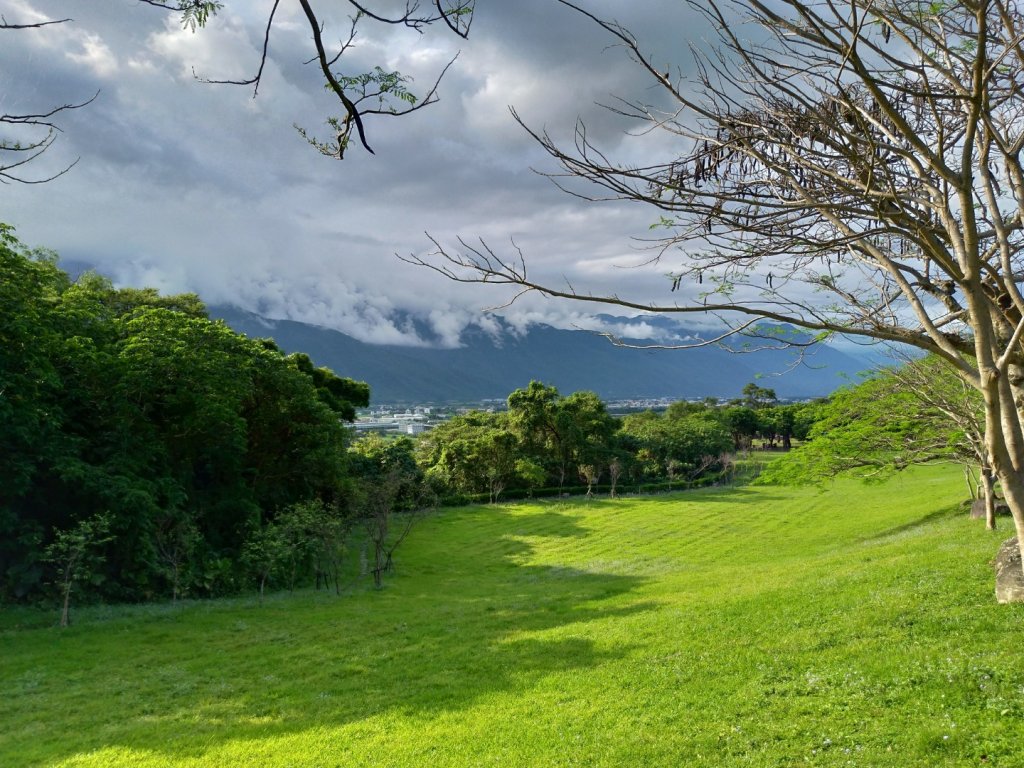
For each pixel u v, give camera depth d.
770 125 5.96
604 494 63.78
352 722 11.27
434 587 28.67
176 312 29.36
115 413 25.12
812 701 8.82
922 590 12.69
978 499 25.69
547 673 12.84
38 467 22.23
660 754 8.12
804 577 17.47
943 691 8.10
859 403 23.73
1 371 20.17
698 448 74.56
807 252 6.14
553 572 31.45
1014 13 5.84
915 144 4.91
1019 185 5.96
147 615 20.75
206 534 27.59
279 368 32.75
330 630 19.36
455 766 8.78
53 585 21.38
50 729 11.63
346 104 2.66
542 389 67.25
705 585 21.41
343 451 35.97
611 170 5.23
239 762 9.77
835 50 4.74
